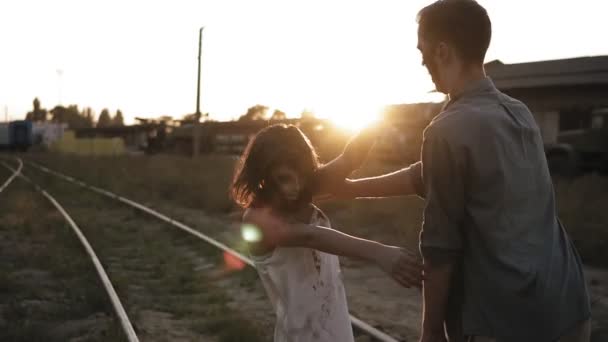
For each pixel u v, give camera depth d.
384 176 2.27
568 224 9.72
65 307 5.97
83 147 66.31
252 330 5.20
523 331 1.75
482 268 1.80
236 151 46.56
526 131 1.86
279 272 2.09
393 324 5.68
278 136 2.09
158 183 21.98
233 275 7.59
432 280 1.83
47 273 7.75
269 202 2.09
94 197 18.31
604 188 15.45
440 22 1.91
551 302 1.75
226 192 16.19
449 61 1.94
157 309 6.18
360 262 8.62
